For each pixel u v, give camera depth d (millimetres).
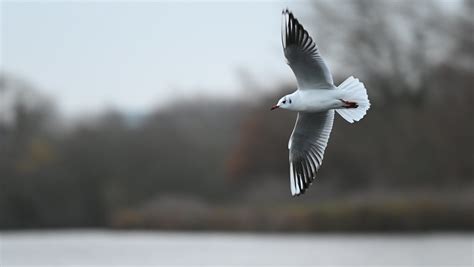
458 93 41000
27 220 48219
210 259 29203
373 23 42625
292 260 28062
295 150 13305
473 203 35250
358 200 39312
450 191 38500
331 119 13078
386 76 43281
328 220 36781
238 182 50781
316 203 42719
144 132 51344
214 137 52938
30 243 37344
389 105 43375
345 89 12164
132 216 44969
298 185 13172
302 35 11859
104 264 29016
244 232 40125
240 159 50094
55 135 53969
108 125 52031
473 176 40188
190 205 45188
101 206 49281
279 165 49469
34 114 58219
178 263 28531
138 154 50469
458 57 41406
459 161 40344
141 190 49906
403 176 41750
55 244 36625
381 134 42812
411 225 35125
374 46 42719
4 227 47531
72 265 28844
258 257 29250
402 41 42969
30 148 51594
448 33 42094
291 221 38031
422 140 41250
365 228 35875
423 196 37969
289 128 48875
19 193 48188
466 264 26141
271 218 39188
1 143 53562
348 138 43938
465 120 40344
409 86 43062
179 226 42812
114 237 40031
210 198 50656
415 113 41781
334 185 45562
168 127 52125
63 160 50031
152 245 35031
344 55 43000
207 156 51812
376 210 35906
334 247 31359
